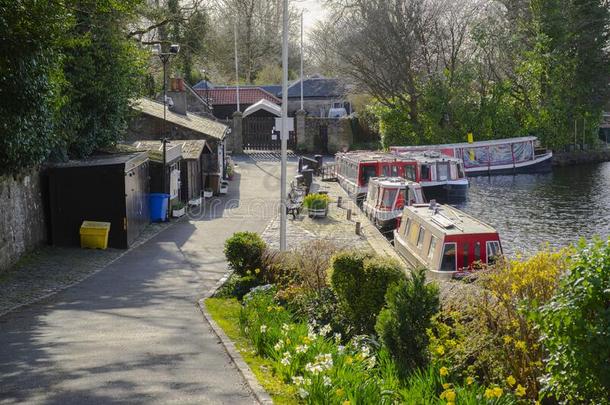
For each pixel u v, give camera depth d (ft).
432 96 184.85
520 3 191.72
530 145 174.91
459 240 63.46
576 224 110.22
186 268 59.57
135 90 93.04
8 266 56.59
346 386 23.32
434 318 26.94
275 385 25.48
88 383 25.53
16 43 49.26
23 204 61.41
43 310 42.16
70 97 71.20
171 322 38.06
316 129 206.80
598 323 18.16
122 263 61.82
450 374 24.93
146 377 26.43
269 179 140.77
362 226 89.56
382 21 180.45
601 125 229.25
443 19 182.80
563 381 19.30
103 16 76.33
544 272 25.57
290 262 45.21
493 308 25.95
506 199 134.72
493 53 189.67
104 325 37.19
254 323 33.09
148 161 84.17
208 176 115.03
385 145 191.52
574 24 184.55
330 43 189.06
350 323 35.45
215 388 25.12
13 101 52.80
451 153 169.07
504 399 21.94
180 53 125.08
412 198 98.27
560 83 187.32
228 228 83.46
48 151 61.98
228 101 232.53
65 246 68.39
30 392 24.41
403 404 22.54
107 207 68.69
